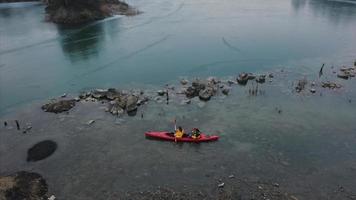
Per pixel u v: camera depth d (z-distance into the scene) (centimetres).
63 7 8438
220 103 3894
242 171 2722
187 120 3516
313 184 2581
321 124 3450
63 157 2928
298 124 3450
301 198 2428
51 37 7050
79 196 2475
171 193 2481
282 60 5491
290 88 4312
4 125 3466
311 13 9888
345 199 2425
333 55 5766
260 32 7412
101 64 5397
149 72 4978
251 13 9875
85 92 4219
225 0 12638
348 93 4172
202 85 4216
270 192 2481
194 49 6131
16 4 11050
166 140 3147
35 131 3347
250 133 3281
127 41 6712
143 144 3100
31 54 5956
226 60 5488
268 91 4219
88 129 3353
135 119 3531
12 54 5953
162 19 8838
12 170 2770
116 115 3612
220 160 2866
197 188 2531
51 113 3700
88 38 6962
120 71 5059
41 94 4300
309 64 5281
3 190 2450
